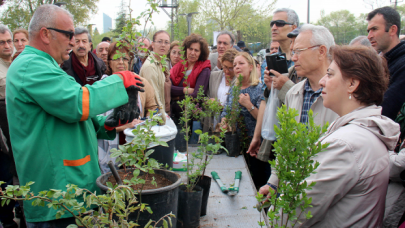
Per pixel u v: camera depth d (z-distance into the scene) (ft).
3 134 10.57
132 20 5.82
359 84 4.84
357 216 4.65
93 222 4.60
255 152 11.23
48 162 5.60
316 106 7.14
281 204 4.16
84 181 5.96
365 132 4.71
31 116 5.49
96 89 5.42
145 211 5.22
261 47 76.02
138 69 15.61
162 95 12.98
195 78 14.33
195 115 12.46
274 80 9.11
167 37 13.70
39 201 4.16
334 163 4.62
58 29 5.71
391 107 8.81
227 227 6.95
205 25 70.38
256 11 68.44
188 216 6.86
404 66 8.89
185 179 9.07
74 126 5.85
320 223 4.97
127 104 6.00
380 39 10.18
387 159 4.76
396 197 6.35
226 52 13.25
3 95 10.89
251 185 9.09
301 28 7.42
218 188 8.93
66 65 11.59
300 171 4.07
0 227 9.36
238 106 11.85
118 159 4.90
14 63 5.58
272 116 9.46
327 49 7.06
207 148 7.43
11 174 11.51
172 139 8.97
